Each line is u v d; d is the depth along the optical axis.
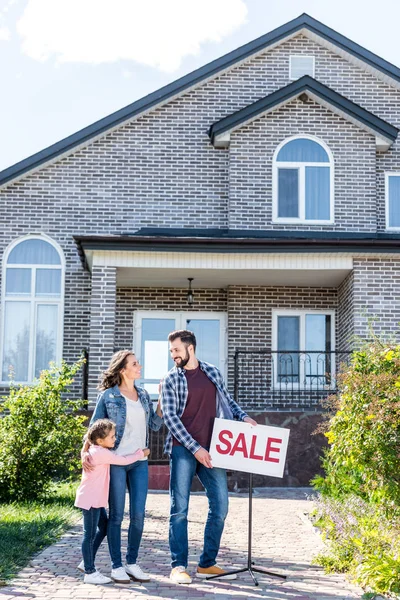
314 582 6.93
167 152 18.17
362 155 17.78
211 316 17.80
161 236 15.37
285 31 18.55
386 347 8.67
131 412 6.95
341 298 16.95
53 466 11.57
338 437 8.27
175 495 6.88
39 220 17.80
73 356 17.33
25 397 11.83
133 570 6.82
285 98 17.61
